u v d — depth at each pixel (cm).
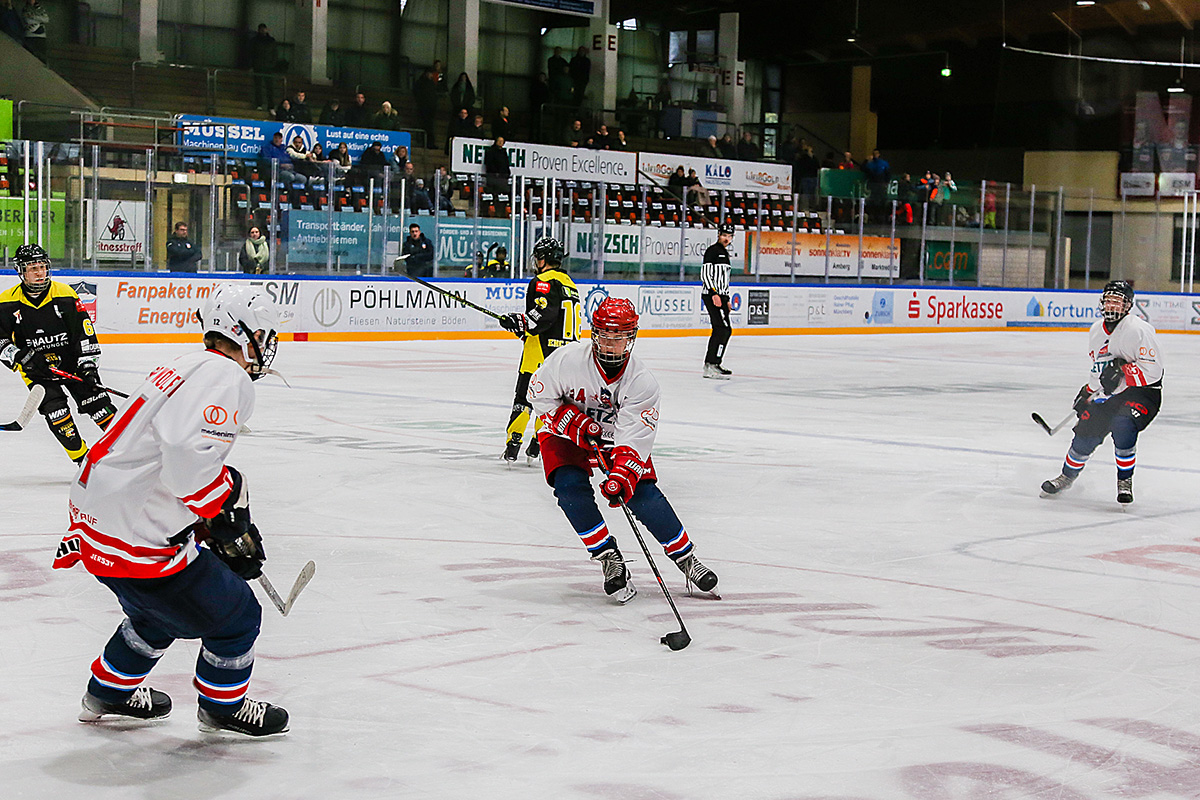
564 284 1091
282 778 408
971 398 1817
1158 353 945
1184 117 4300
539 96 3691
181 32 3369
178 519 395
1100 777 424
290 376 1867
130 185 2389
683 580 707
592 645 573
